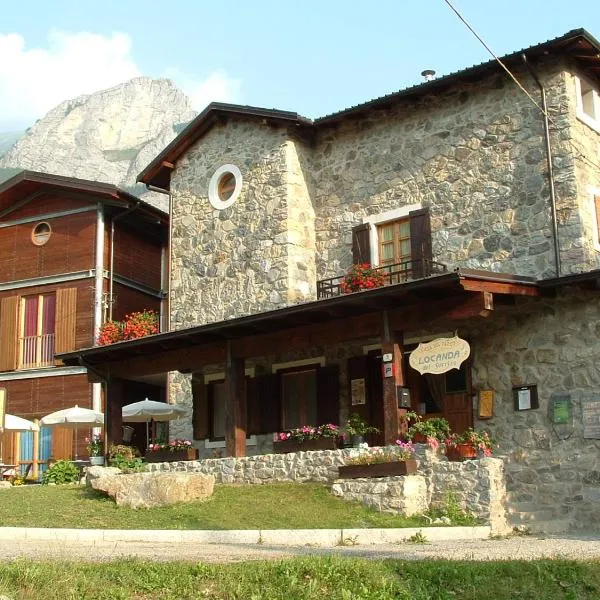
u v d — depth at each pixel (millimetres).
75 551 9133
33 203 24594
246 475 14984
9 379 23766
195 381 19594
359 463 13266
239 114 19422
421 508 12516
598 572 7766
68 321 23234
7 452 23250
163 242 26062
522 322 14594
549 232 15500
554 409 13953
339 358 17406
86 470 15508
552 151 15695
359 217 18234
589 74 16594
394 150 17891
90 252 23453
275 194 18781
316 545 10602
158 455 17344
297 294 18281
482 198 16438
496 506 12281
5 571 6895
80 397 22828
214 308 19422
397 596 6996
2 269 24516
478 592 7184
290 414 18031
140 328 20312
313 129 19109
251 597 6727
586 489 13398
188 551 9320
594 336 13727
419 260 16922
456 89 17062
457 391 15219
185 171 20672
